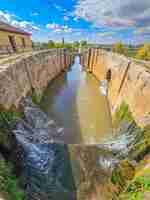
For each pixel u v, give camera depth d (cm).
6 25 3450
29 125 1455
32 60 2445
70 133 1784
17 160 950
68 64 7419
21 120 1332
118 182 985
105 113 2383
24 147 1112
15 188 702
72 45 13100
